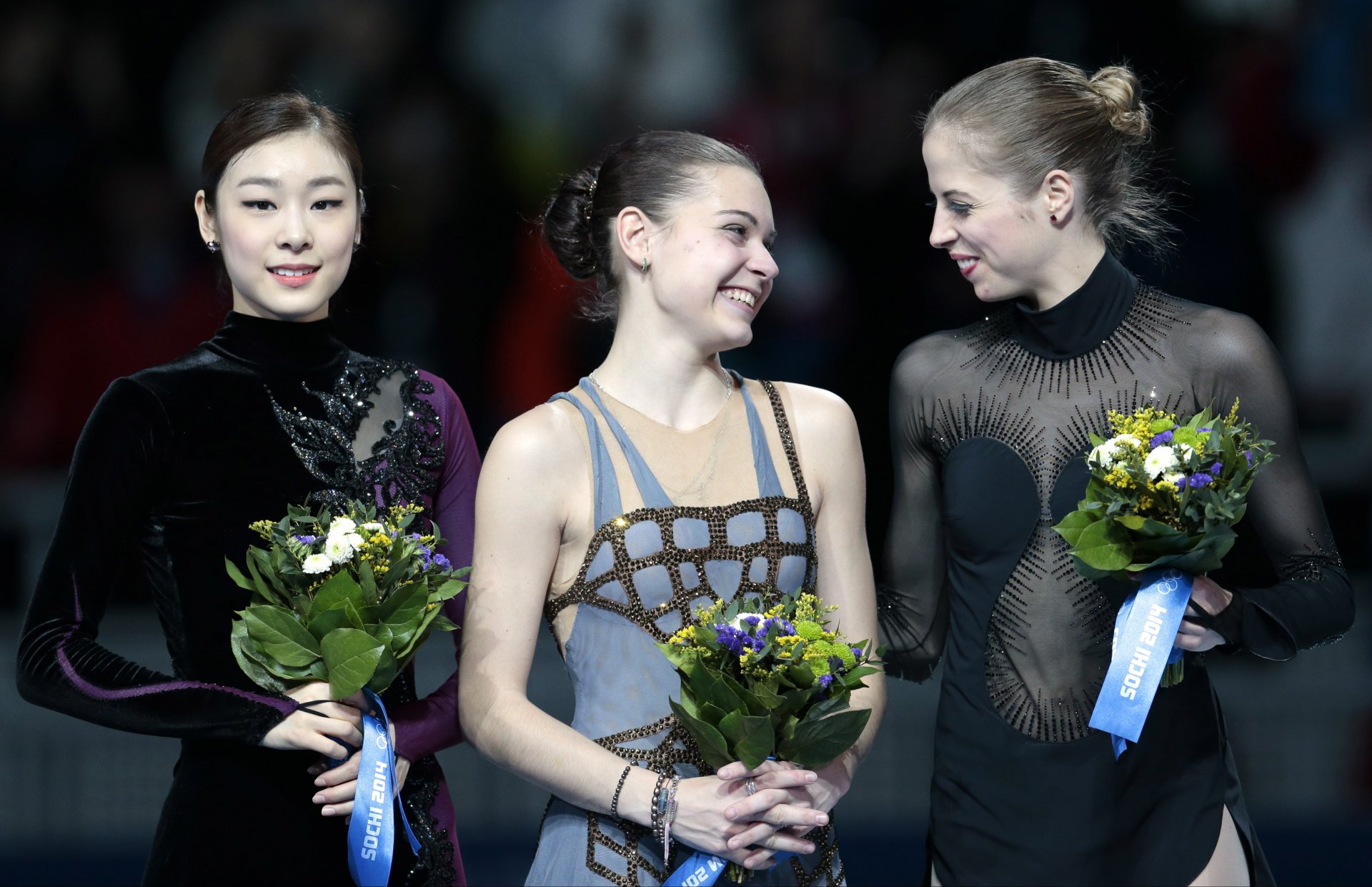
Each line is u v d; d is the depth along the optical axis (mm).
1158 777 10656
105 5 25297
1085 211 10812
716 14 26156
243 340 10961
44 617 10227
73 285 23656
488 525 10227
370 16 25500
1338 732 19484
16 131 24625
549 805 10406
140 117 25203
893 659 11898
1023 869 10742
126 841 17984
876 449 23078
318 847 10438
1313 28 25188
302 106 10852
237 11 25547
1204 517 9617
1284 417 10633
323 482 10812
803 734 9453
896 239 23922
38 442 22672
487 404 23750
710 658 9422
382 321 24000
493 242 24531
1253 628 10086
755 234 10352
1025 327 11141
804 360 23172
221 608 10500
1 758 18594
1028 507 10883
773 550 10219
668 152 10391
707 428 10477
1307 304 24484
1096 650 10758
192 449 10641
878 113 24453
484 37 26625
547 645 19953
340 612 9688
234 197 10688
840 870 10375
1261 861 10789
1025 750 10789
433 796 10844
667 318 10344
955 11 25125
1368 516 22422
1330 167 24766
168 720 10062
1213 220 23422
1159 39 24812
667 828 9672
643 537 10078
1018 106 10633
